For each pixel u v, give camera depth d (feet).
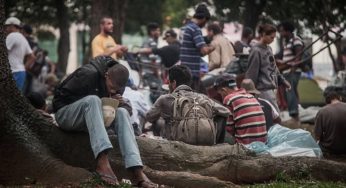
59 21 106.11
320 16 76.48
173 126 31.50
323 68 116.47
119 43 68.33
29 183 27.73
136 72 50.85
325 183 28.37
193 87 44.45
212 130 31.22
